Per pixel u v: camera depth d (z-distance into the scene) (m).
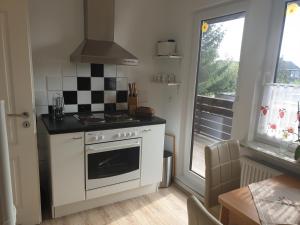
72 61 2.29
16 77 1.78
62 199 2.11
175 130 2.95
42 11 2.26
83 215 2.25
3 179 0.63
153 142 2.49
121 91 2.84
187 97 2.80
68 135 2.02
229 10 2.20
